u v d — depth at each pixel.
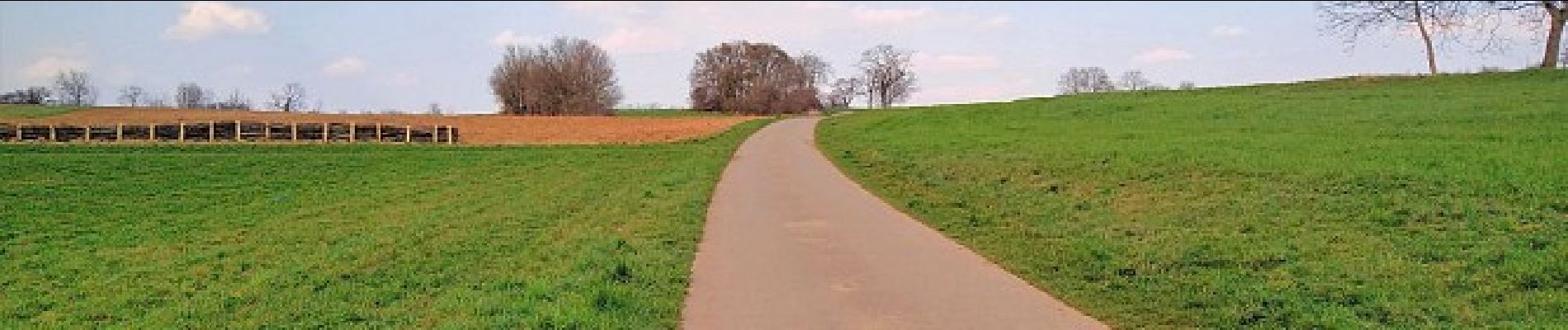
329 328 11.50
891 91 134.62
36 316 13.49
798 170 31.94
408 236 19.08
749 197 24.00
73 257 18.31
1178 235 16.48
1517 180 18.34
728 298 12.62
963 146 34.84
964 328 11.09
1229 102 48.06
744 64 131.62
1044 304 12.33
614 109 120.50
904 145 38.22
